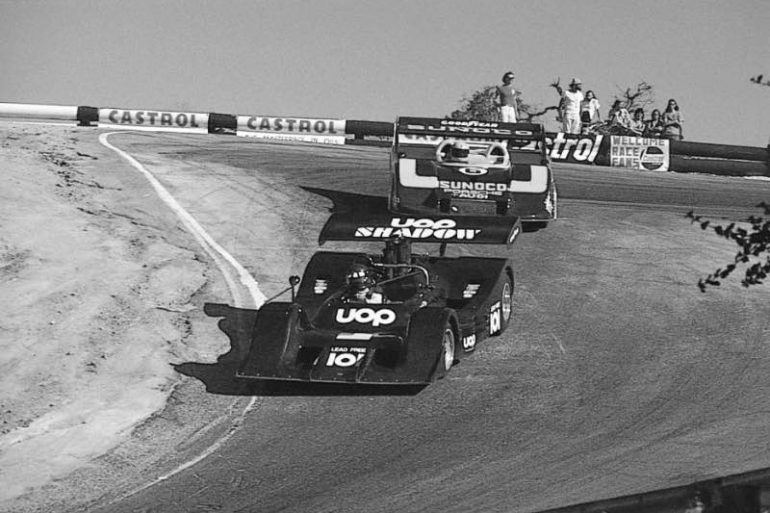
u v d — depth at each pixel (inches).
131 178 1209.4
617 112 1838.1
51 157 1284.4
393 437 563.2
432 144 1101.7
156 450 567.8
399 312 644.1
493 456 525.3
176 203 1115.9
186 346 738.8
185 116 1814.7
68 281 848.9
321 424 589.3
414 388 640.4
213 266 914.7
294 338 627.5
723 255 967.0
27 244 923.4
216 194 1167.6
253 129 1820.9
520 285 872.3
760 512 242.2
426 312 617.3
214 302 826.8
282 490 495.8
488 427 571.8
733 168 1724.9
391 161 1090.1
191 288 855.1
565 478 484.1
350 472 514.3
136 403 638.5
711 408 586.6
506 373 664.4
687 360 681.6
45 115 1823.3
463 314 663.8
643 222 1118.4
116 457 559.2
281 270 919.0
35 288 829.8
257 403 631.2
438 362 595.5
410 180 1023.6
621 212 1175.6
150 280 866.1
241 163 1353.3
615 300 827.4
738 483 251.3
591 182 1434.5
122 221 1028.5
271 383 663.8
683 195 1346.0
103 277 861.8
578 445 534.9
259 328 626.8
